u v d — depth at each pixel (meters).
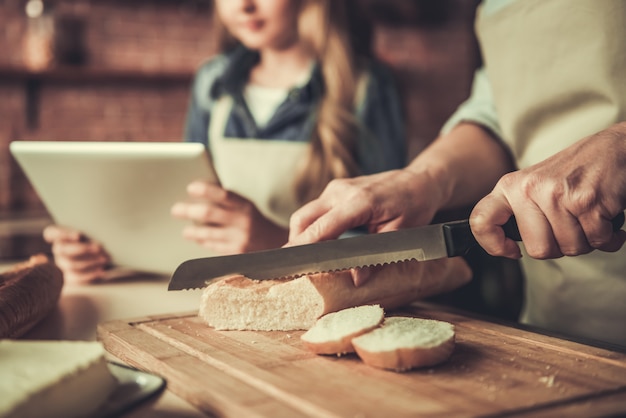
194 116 2.50
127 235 1.39
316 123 2.20
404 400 0.63
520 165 1.25
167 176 1.26
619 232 0.79
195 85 2.53
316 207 1.03
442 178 1.12
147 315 1.10
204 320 0.97
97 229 1.38
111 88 3.52
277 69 2.40
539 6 1.13
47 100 3.41
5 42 3.30
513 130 1.23
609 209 0.75
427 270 1.06
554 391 0.65
